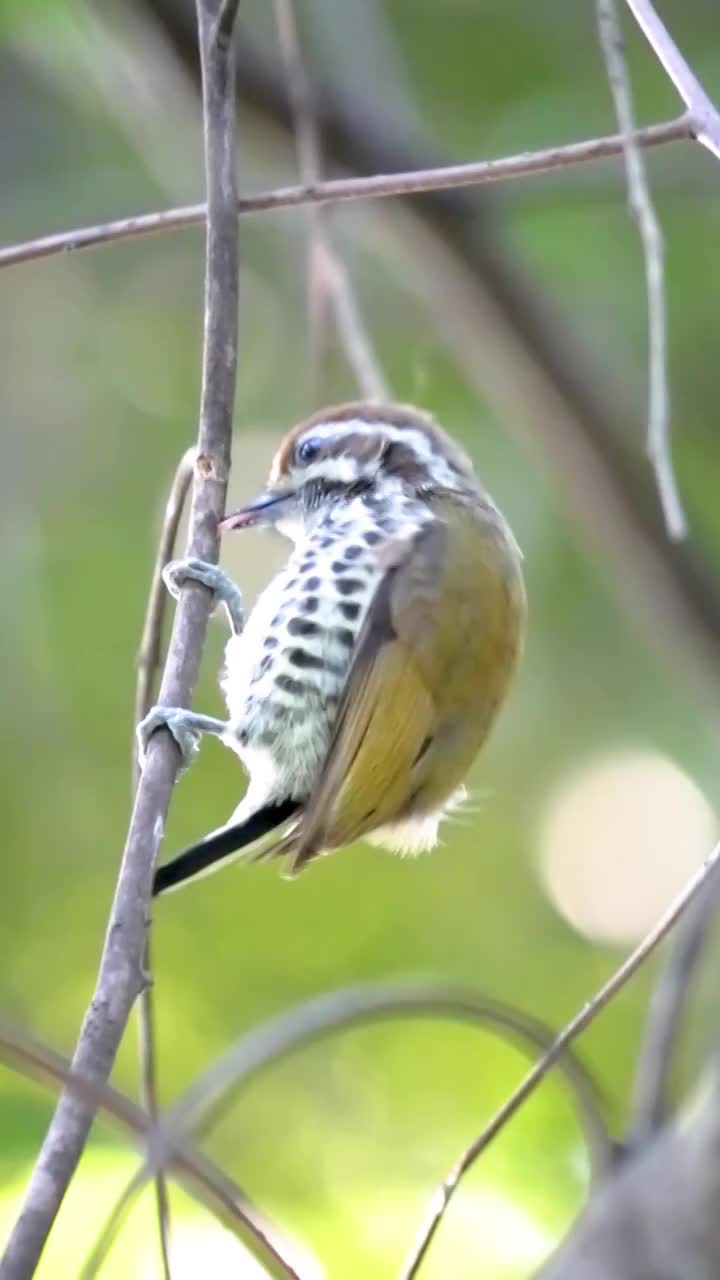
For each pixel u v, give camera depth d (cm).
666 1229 682
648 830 1362
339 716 728
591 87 1241
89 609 1355
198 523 607
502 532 822
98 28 1144
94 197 1371
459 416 1317
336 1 1194
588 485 1228
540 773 1378
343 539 776
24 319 1450
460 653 750
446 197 1161
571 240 1225
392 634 744
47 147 1374
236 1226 535
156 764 566
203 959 1260
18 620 1355
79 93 1277
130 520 1398
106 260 1454
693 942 799
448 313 1214
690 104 620
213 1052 1210
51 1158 470
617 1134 814
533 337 1188
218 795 1277
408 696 730
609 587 1326
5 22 1156
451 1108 1148
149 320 1459
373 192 640
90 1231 920
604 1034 1283
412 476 843
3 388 1432
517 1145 1053
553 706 1367
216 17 648
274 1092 1152
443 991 607
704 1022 1105
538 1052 690
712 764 1353
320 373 878
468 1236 1015
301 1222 1060
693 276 1230
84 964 1290
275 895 1288
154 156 1280
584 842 1362
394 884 1321
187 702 580
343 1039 1166
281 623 757
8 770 1336
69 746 1340
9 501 1398
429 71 1279
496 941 1327
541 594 1325
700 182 1182
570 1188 1020
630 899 1355
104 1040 493
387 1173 1116
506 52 1272
